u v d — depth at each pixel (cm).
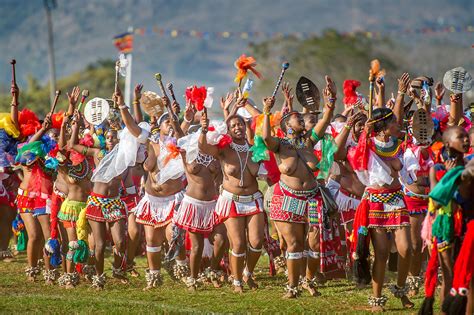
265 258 2642
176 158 2133
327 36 10431
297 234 1977
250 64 2150
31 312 1798
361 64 9975
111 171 2138
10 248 2803
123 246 2200
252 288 2147
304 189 1953
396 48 11331
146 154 2175
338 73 9838
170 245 2138
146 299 2028
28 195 2236
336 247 1981
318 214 1947
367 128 1836
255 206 2067
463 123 2103
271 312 1853
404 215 1853
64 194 2217
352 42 10450
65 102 10125
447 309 1574
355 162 1844
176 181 2180
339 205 2219
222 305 1939
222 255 2164
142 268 2503
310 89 2106
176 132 2112
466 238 1565
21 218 2381
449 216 1591
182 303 1967
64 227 2253
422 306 1647
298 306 1917
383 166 1831
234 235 2069
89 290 2155
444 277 1638
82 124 2386
